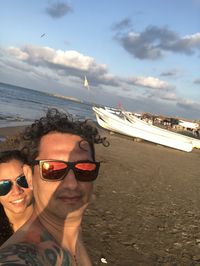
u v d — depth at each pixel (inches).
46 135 23.0
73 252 23.1
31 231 20.0
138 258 84.9
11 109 576.1
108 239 92.0
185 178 206.5
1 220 39.8
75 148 22.9
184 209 133.6
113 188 145.2
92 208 112.6
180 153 364.2
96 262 78.4
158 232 104.0
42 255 17.6
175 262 86.7
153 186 165.6
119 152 260.8
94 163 23.6
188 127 815.7
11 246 17.4
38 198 22.3
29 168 23.6
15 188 39.3
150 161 250.7
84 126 24.0
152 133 390.6
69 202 22.2
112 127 406.6
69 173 22.3
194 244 99.7
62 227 22.5
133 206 125.1
